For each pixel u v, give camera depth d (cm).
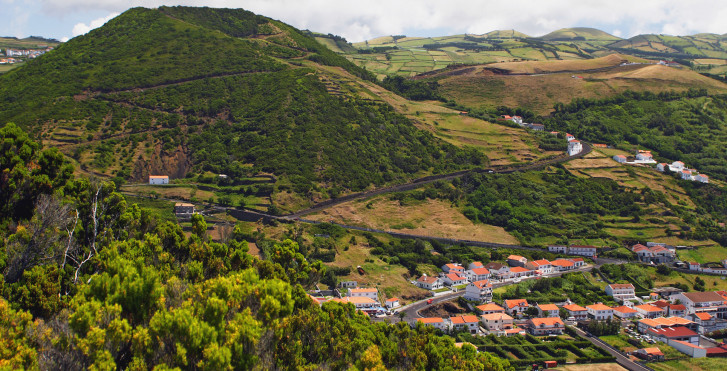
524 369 9488
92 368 3453
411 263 14038
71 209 6175
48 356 3547
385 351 6238
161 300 4244
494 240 16025
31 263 5334
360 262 13862
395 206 16738
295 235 14188
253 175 16712
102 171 16300
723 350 10462
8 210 6119
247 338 4066
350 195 16712
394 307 12175
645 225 16988
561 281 13875
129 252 5681
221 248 6500
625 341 10994
